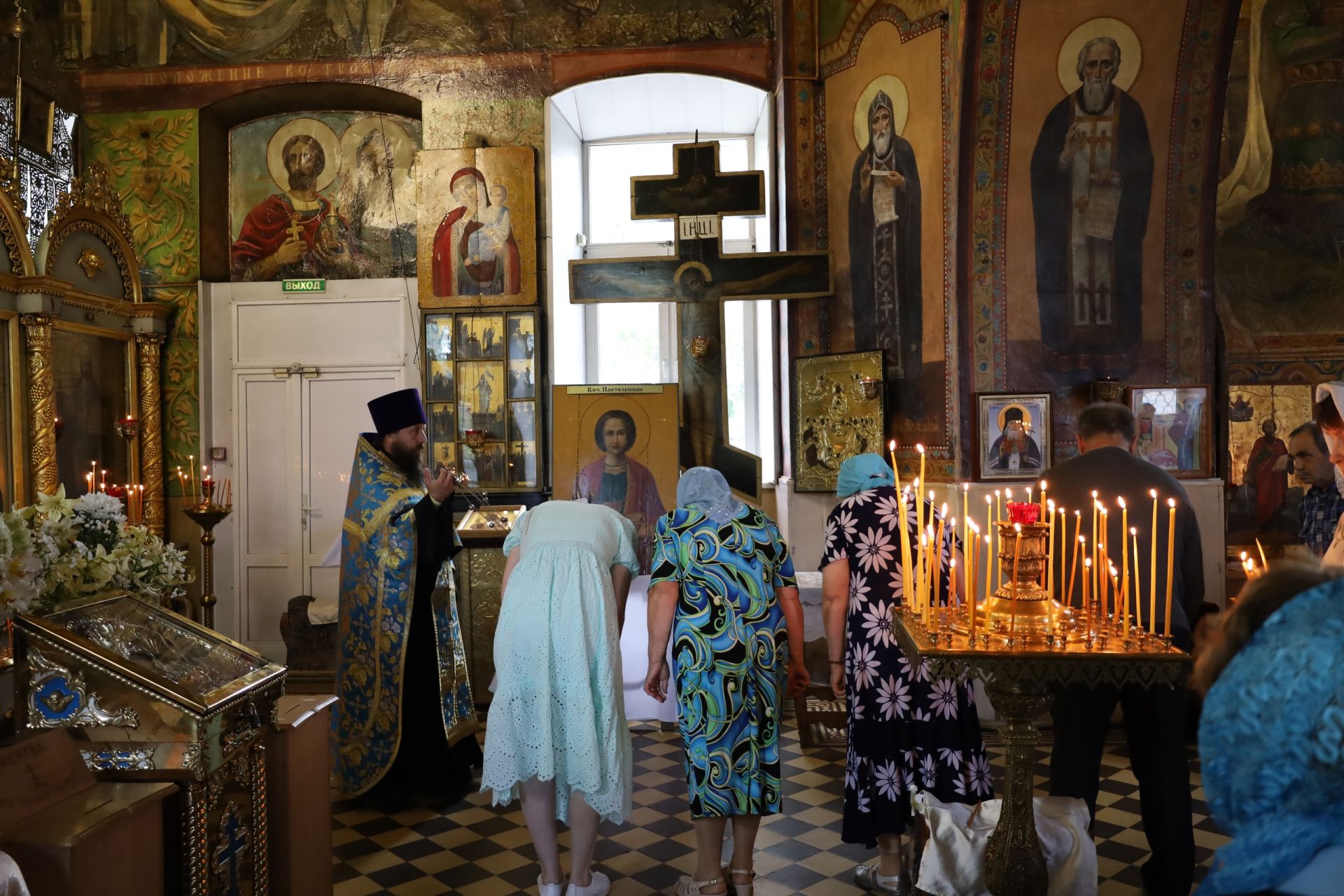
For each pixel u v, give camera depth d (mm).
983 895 2596
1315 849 855
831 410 6617
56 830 1980
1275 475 6328
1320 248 6414
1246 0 6422
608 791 3320
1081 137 5426
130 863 2141
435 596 4660
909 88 5988
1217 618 1214
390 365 7699
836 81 6758
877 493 3451
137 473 7387
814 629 5648
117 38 7570
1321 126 6418
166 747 2359
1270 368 6363
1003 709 2404
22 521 2334
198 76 7566
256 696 2686
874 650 3322
